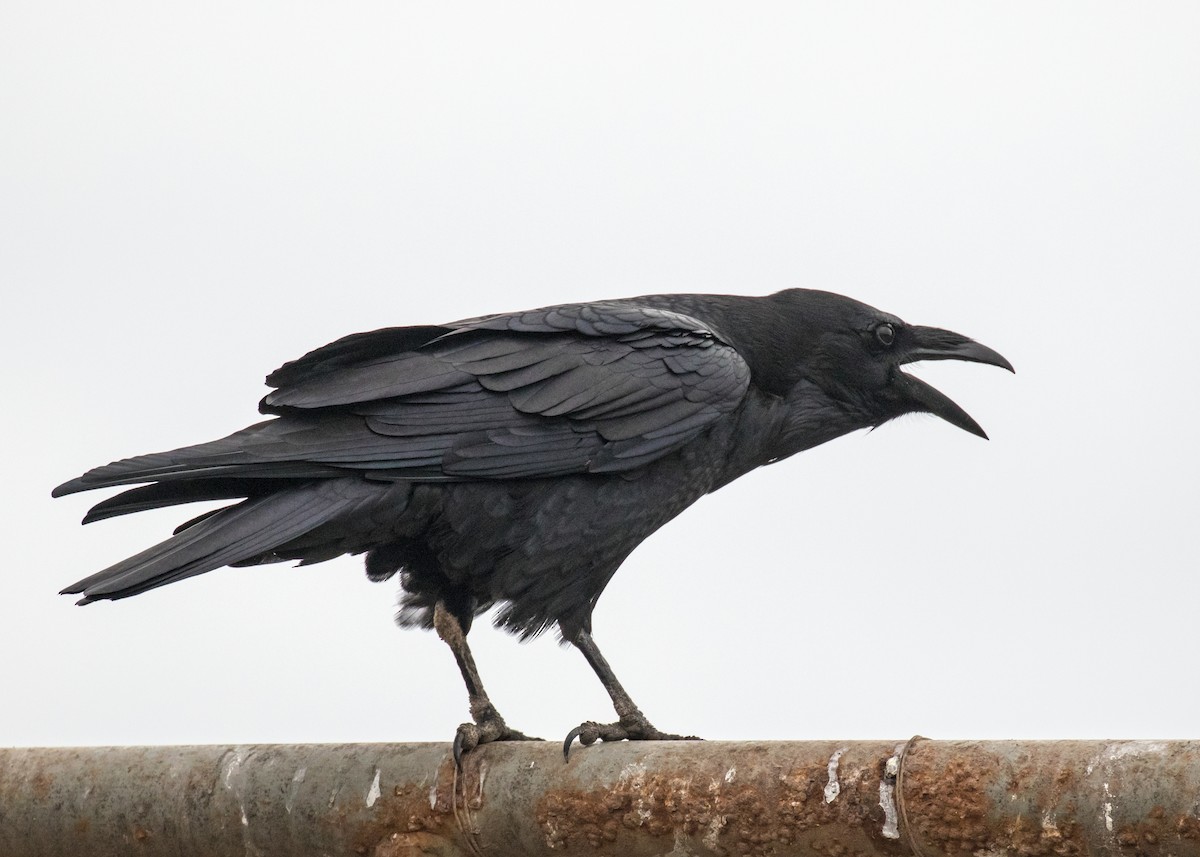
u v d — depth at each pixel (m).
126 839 9.84
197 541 10.01
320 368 11.16
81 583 9.55
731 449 12.51
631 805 8.10
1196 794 6.25
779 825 7.56
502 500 11.12
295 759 9.48
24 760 10.31
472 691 10.94
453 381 11.16
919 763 7.13
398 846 8.92
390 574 11.67
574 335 11.77
